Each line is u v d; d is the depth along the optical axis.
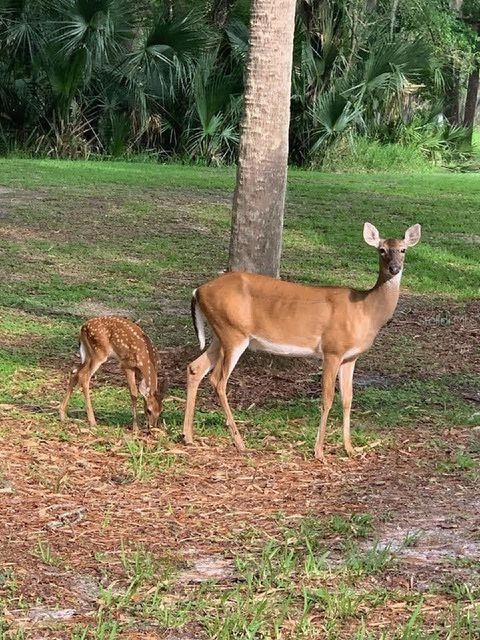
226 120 21.50
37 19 19.59
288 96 8.12
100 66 20.05
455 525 5.57
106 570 4.93
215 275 11.53
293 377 8.25
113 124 20.67
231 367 6.66
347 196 16.84
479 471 6.39
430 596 4.79
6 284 10.50
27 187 15.56
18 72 20.23
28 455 6.25
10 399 7.30
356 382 8.33
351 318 6.52
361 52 22.98
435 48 26.11
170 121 21.38
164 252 12.30
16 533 5.26
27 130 20.38
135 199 15.15
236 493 5.92
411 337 9.82
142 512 5.58
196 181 17.25
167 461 6.30
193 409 6.72
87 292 10.42
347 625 4.54
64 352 8.48
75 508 5.59
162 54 20.33
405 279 11.93
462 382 8.50
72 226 13.18
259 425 7.11
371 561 5.05
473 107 33.00
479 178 21.02
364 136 23.02
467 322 10.44
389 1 25.16
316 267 12.10
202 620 4.51
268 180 8.13
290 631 4.48
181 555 5.10
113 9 19.38
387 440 6.93
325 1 22.02
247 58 8.10
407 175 21.36
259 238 8.17
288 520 5.56
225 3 21.64
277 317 6.58
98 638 4.35
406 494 6.00
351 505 5.81
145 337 6.84
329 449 6.73
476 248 13.44
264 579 4.84
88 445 6.50
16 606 4.60
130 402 7.48
